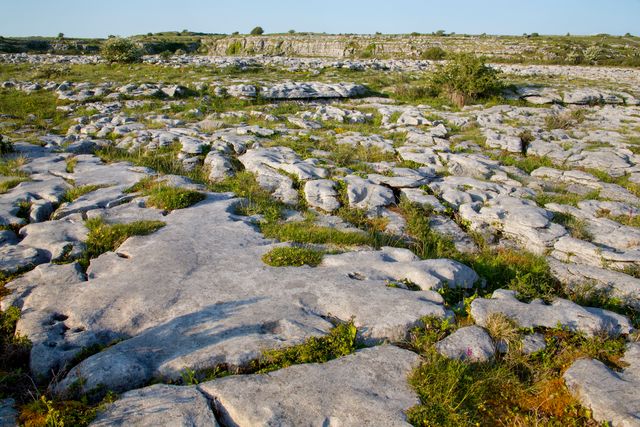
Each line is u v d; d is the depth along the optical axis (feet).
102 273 22.16
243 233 26.89
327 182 36.17
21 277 21.79
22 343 16.97
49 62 109.91
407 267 22.77
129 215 29.48
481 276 25.08
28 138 51.52
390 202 34.42
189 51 229.86
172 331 17.35
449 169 42.86
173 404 13.50
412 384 14.79
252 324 17.79
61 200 32.73
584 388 15.29
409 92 82.02
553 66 138.00
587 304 23.52
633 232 29.68
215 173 39.29
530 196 36.52
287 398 13.88
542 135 56.54
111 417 13.10
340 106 73.46
